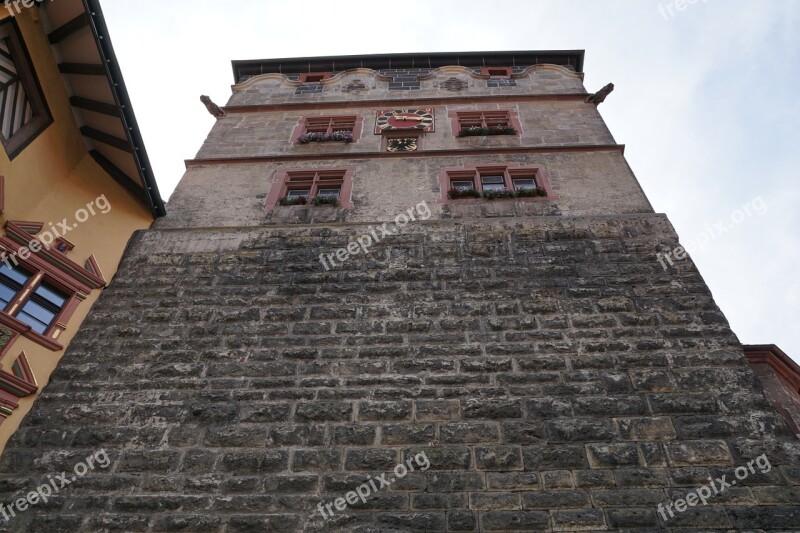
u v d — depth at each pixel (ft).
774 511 21.62
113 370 28.22
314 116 50.11
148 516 22.77
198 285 32.83
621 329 28.60
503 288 31.17
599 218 35.76
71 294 30.94
